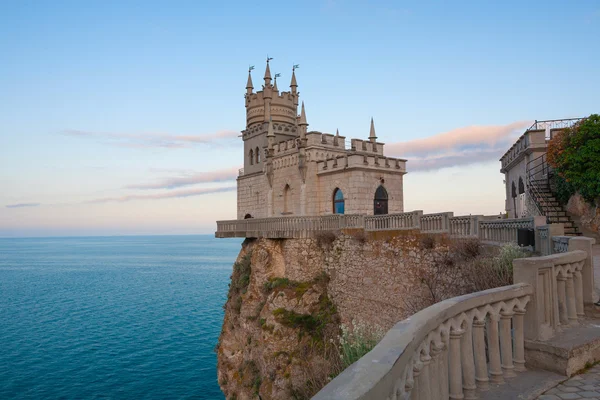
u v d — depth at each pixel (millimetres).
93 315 70562
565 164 20109
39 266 178875
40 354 48812
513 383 6469
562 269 7844
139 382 40906
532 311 7094
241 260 40562
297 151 38750
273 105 45812
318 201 37781
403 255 24422
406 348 3938
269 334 29812
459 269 19750
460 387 5828
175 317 68688
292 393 26547
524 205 26359
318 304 29969
